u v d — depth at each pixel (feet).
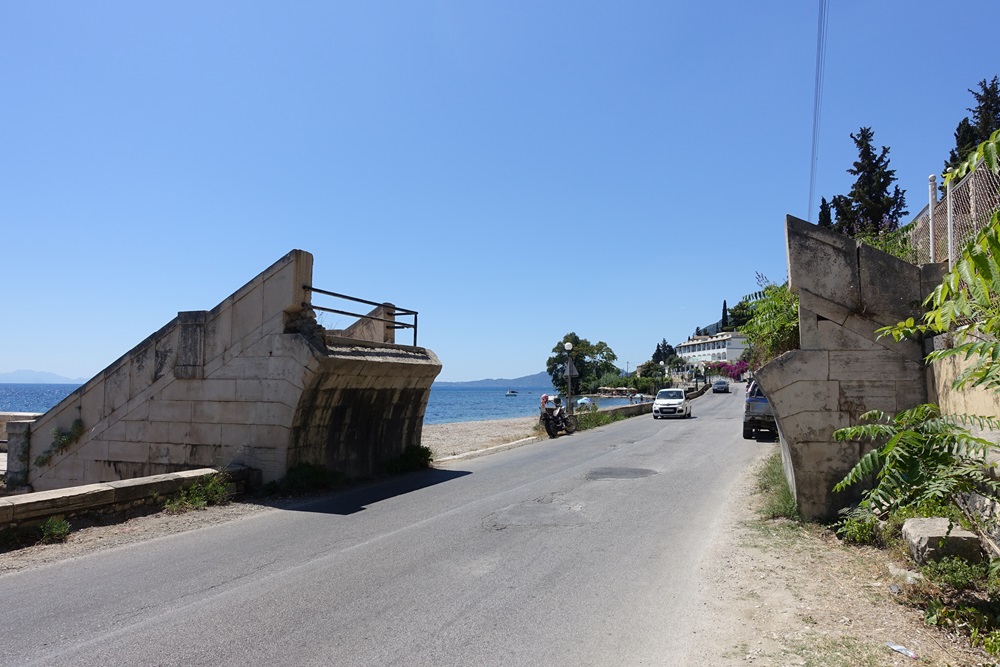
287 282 37.37
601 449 58.54
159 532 26.68
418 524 27.94
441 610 17.16
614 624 16.11
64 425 43.98
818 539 23.57
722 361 329.93
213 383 39.29
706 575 19.95
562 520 28.27
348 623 16.24
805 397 26.17
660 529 26.35
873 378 25.57
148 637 15.38
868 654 13.61
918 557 18.19
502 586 19.17
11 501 24.89
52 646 14.89
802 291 26.40
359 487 39.06
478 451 60.80
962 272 10.89
